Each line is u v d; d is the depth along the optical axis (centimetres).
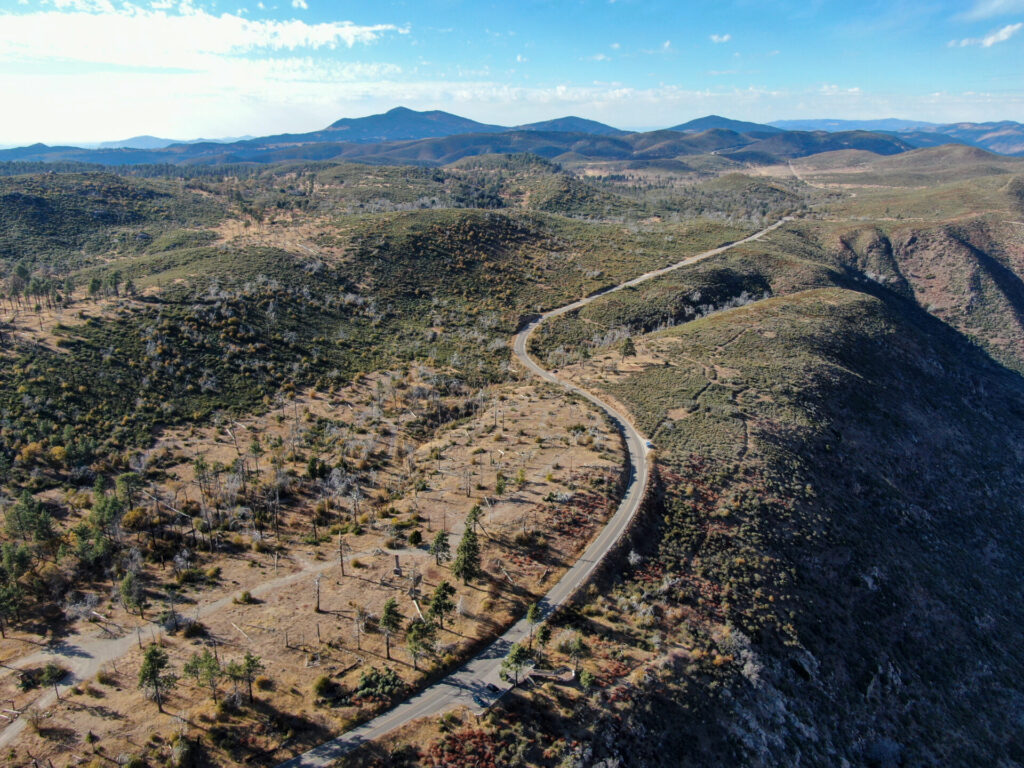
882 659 7012
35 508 7362
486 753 4656
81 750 4569
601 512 7794
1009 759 6844
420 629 5466
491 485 8462
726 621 6406
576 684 5341
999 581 9744
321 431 11050
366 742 4694
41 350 11194
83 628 6009
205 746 4606
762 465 9156
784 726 5688
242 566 7044
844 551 8094
